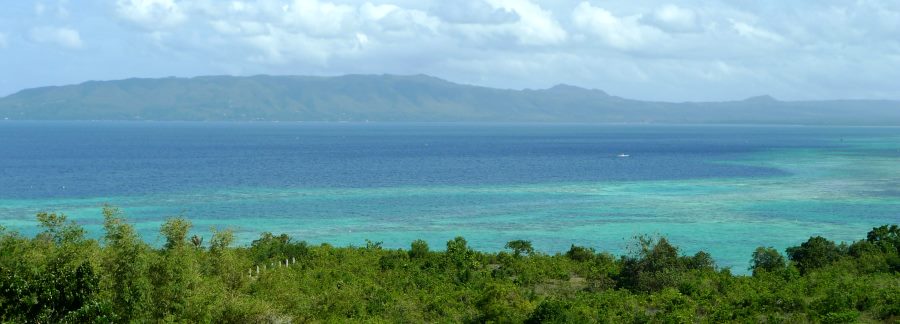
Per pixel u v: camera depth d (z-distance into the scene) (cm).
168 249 3959
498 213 11650
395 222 10812
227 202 12738
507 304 4956
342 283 5609
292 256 6794
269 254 6788
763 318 4638
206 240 9119
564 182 16300
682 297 5156
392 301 5178
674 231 10031
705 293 5359
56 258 3325
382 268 6519
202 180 16488
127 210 11675
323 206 12344
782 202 12762
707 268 6372
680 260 6303
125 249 3491
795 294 4994
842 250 6912
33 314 3253
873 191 14200
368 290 5469
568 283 6219
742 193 14088
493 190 14725
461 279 6250
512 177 17500
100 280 3338
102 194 13738
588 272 6575
